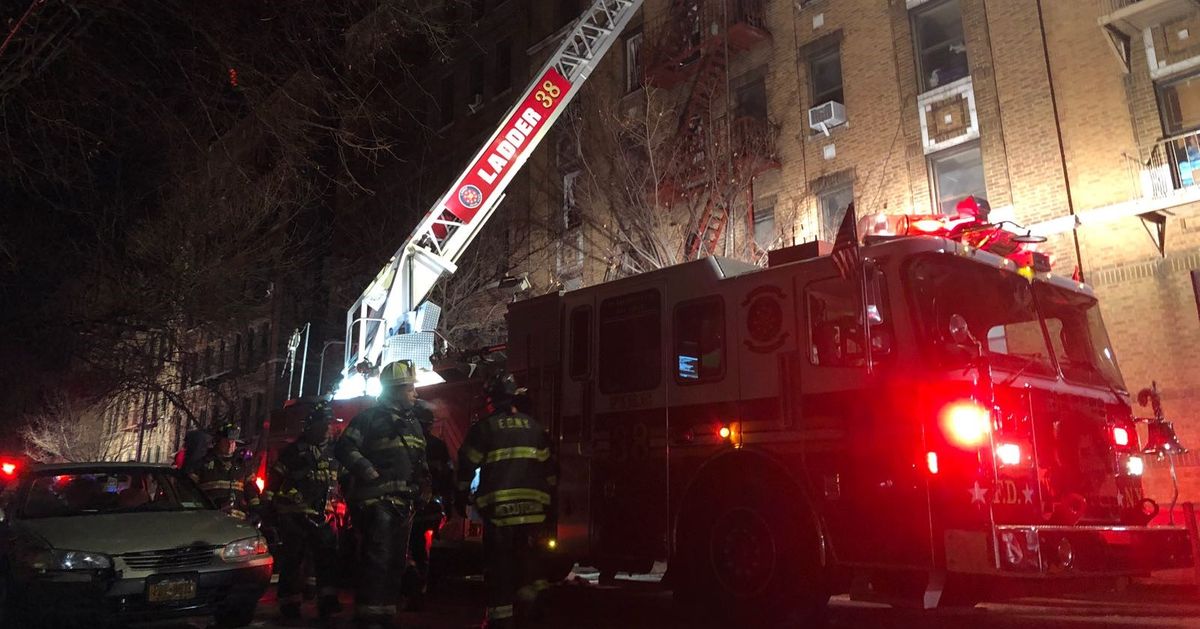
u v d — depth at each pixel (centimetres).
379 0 1187
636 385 692
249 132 1165
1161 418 646
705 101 1983
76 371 2831
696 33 2058
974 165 1623
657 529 651
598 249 2162
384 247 2783
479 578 1031
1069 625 612
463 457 552
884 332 549
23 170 1076
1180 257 1305
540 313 788
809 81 1914
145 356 2741
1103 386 618
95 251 2039
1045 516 520
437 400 928
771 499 591
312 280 3306
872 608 728
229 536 670
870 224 740
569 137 2323
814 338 589
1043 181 1498
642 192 1811
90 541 627
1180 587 841
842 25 1867
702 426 639
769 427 598
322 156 2755
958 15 1694
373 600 543
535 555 552
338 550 692
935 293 552
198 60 1016
